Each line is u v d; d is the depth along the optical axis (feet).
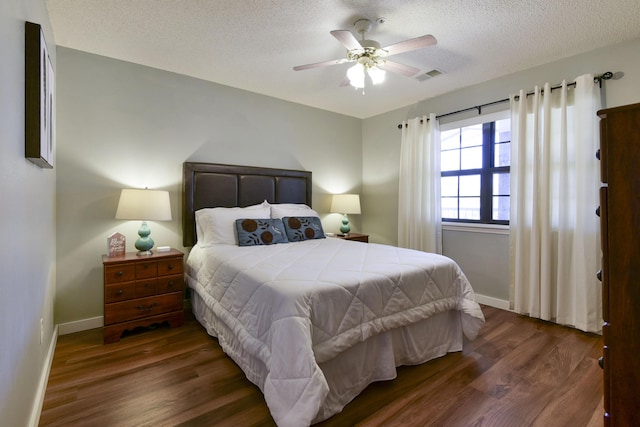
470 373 6.66
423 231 12.59
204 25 7.59
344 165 15.19
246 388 6.10
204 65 9.83
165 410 5.46
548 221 9.30
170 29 7.76
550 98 9.32
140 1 6.66
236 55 9.16
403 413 5.42
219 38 8.20
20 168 4.13
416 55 9.11
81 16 7.17
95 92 9.09
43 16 6.23
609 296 3.30
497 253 10.93
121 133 9.50
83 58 8.90
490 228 11.05
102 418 5.24
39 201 5.63
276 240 10.23
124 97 9.54
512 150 10.14
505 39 8.21
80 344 7.96
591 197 8.55
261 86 11.59
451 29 7.73
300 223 11.23
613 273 3.26
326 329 5.34
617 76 8.35
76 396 5.82
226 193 11.30
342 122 15.10
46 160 5.41
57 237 8.54
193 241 10.54
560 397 5.84
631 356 3.16
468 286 7.65
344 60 7.47
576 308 8.83
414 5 6.78
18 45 4.06
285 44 8.50
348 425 5.13
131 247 9.70
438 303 7.14
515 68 9.99
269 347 5.26
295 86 11.59
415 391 6.04
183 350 7.65
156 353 7.50
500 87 10.69
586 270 8.60
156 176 10.13
